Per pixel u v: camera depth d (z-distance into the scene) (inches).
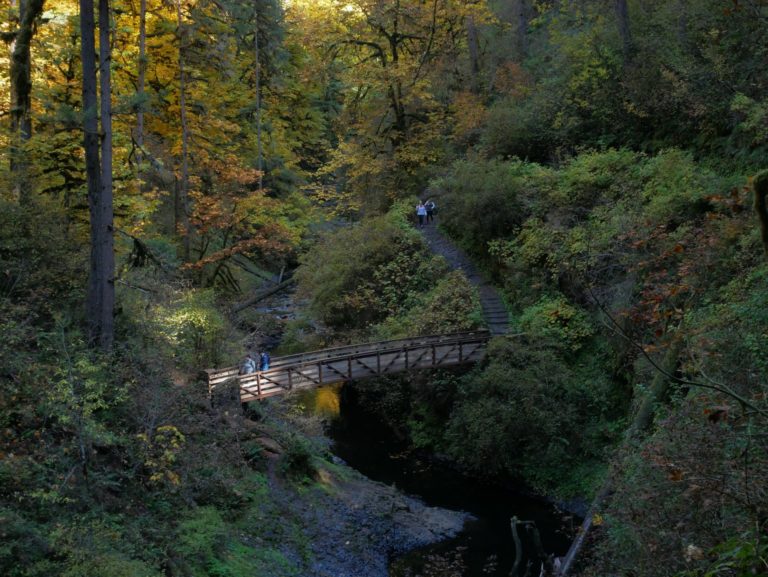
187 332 636.1
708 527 247.0
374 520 563.8
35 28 653.3
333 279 988.6
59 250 553.0
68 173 676.1
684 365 344.2
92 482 395.9
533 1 1306.6
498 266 892.6
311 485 578.2
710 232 413.1
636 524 284.7
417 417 811.4
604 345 688.4
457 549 543.5
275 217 1056.2
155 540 393.1
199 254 1034.7
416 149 1152.8
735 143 677.9
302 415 753.0
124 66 892.0
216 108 1095.6
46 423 410.9
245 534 472.4
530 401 640.4
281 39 1211.9
